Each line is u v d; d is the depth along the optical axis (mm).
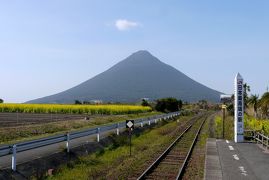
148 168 14773
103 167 15680
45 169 14398
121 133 27672
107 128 24094
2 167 12945
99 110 67188
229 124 43781
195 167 15961
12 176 12289
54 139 16016
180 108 91438
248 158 17828
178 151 21203
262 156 18516
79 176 13648
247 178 13164
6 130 27172
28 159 14758
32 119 46406
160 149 21672
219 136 31000
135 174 14109
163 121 47250
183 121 53812
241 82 25562
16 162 13945
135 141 25625
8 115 57875
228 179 12977
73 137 18297
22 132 27031
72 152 17688
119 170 14766
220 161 16906
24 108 69312
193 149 22422
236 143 24516
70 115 59938
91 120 42219
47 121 41875
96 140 22062
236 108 25484
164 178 13594
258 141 24375
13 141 22438
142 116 58344
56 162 15633
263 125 28812
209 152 19984
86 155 18234
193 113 87812
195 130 37031
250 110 60844
